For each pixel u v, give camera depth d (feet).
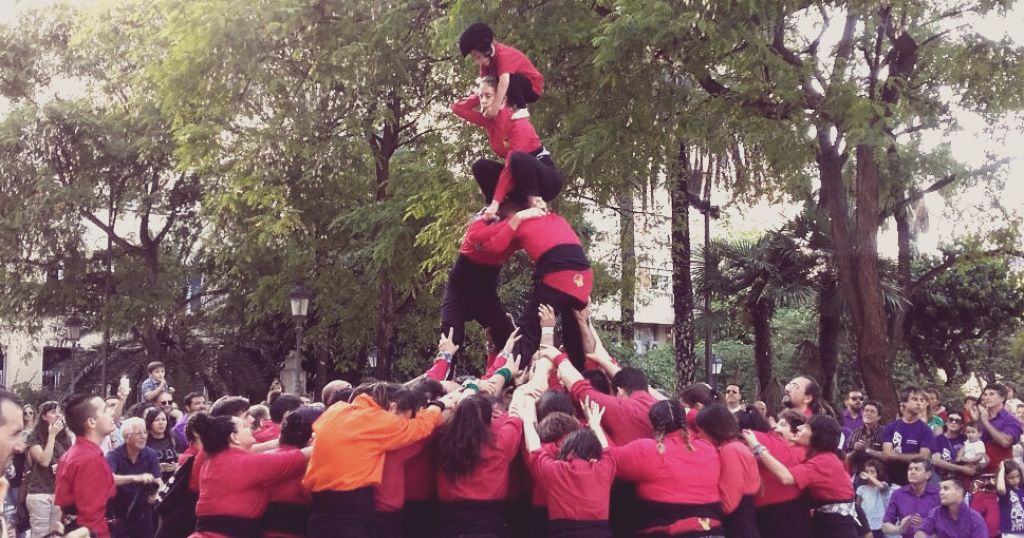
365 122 61.87
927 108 48.42
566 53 49.16
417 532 19.75
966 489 34.06
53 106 83.56
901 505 32.32
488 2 46.55
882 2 44.01
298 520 19.83
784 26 50.42
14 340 114.42
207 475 19.36
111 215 90.53
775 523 22.26
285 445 20.84
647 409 20.53
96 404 26.22
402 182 61.31
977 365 100.22
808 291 61.98
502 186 21.33
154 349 92.48
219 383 92.84
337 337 77.97
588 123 47.78
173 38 58.29
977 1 47.42
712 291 65.36
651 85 46.60
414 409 18.97
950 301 88.07
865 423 36.91
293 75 59.26
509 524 20.38
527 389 20.13
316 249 67.82
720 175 66.13
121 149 85.51
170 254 96.53
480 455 18.31
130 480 28.60
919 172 61.21
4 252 85.66
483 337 69.56
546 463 18.38
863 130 42.70
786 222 65.82
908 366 98.17
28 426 36.55
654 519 19.13
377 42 56.29
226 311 92.99
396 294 73.26
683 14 41.96
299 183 63.72
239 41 55.06
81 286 90.38
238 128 61.62
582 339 22.77
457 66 54.85
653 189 58.13
